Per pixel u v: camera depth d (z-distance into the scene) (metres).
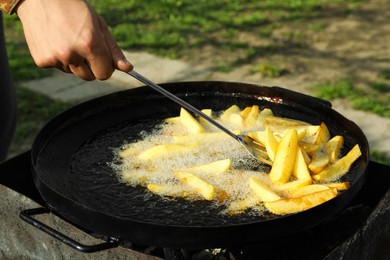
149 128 1.09
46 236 0.96
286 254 0.94
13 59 2.71
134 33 3.05
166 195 0.91
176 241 0.81
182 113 1.09
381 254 1.04
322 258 0.87
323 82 2.44
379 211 0.97
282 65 2.63
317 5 3.49
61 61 0.85
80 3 0.85
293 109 1.14
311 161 0.97
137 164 0.98
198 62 2.68
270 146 0.98
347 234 0.96
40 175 0.93
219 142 1.03
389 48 2.82
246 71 2.57
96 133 1.07
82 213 0.83
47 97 2.32
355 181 0.88
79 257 0.93
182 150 1.00
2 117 1.29
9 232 1.02
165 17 3.32
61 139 1.04
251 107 1.13
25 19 0.87
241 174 0.95
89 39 0.83
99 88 2.39
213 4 3.53
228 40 2.95
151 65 2.64
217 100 1.17
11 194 0.97
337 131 1.07
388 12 3.36
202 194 0.90
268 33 3.04
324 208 0.84
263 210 0.88
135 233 0.81
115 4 3.57
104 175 0.96
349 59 2.69
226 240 0.80
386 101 2.24
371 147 1.91
